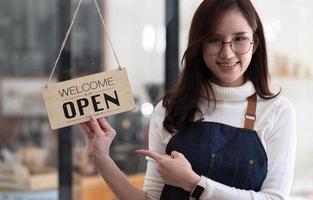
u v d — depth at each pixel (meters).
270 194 1.29
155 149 1.46
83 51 3.10
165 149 1.44
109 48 3.20
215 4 1.30
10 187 2.85
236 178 1.32
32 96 3.64
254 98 1.40
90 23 3.15
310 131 2.90
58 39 2.28
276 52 2.86
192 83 1.42
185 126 1.41
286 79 2.87
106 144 1.36
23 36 3.65
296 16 2.89
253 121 1.37
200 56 1.40
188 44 1.38
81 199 2.58
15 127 3.56
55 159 3.13
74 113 1.30
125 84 1.32
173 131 1.42
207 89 1.40
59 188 2.35
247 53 1.32
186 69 1.43
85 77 1.31
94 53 3.13
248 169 1.32
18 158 3.18
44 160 3.13
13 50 3.65
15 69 3.66
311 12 2.90
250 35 1.32
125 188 1.40
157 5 3.25
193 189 1.26
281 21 2.86
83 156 2.60
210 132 1.37
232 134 1.36
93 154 1.37
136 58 3.24
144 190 1.45
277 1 2.85
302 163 2.89
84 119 1.31
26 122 3.59
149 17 3.26
